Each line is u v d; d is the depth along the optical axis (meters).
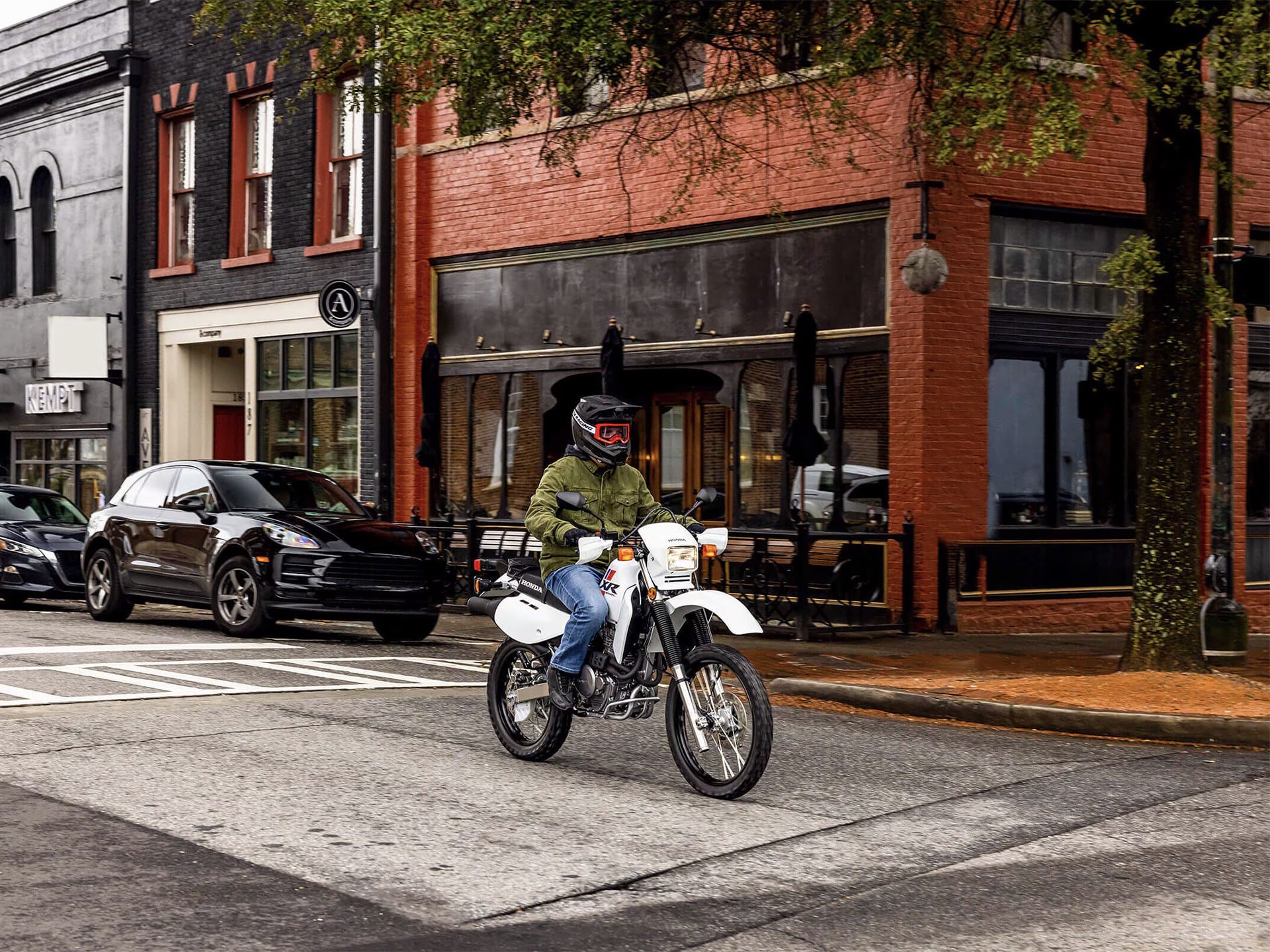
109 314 26.19
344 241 21.80
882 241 15.49
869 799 7.11
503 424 19.77
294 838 6.21
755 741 6.89
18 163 28.50
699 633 7.41
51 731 8.59
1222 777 7.71
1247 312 12.69
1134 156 15.99
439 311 20.66
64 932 4.93
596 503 7.78
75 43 26.94
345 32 12.93
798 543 14.76
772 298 16.59
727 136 15.96
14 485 19.84
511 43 12.02
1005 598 15.39
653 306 17.88
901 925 5.11
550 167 15.86
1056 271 15.80
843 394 15.91
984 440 15.25
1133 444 16.28
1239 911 5.29
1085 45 13.41
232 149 24.02
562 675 7.71
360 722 9.16
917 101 14.91
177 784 7.22
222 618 14.53
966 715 9.76
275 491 15.42
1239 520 16.91
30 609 18.27
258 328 23.59
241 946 4.80
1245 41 10.17
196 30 15.23
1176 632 10.81
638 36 12.92
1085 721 9.22
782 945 4.89
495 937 4.94
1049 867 5.87
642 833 6.39
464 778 7.52
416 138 20.69
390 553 14.27
